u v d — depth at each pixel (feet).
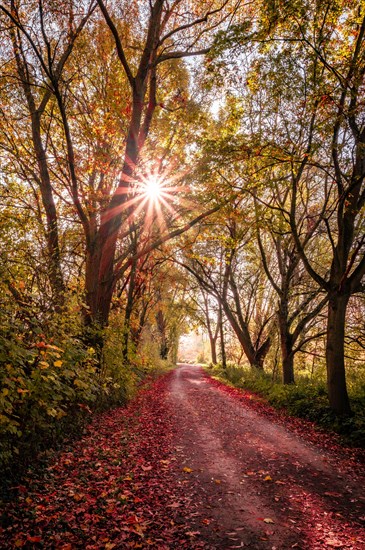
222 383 85.10
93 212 50.70
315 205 63.36
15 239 31.37
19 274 27.14
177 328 170.19
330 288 37.91
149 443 28.68
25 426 18.84
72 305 29.84
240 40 32.22
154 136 61.00
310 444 30.48
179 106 54.80
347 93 32.40
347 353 63.52
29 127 51.90
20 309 20.08
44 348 19.72
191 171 48.34
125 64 44.80
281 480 21.58
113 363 42.34
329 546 14.15
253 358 84.43
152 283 101.19
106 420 33.78
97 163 48.39
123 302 71.36
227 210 50.19
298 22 31.83
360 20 34.47
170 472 22.38
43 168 48.14
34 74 45.73
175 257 89.20
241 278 94.07
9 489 16.02
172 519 16.12
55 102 50.60
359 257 51.88
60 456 21.90
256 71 34.94
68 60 48.21
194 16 50.62
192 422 38.60
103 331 39.14
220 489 19.97
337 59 36.40
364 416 34.53
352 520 16.49
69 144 41.16
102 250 46.44
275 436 33.09
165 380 93.09
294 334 59.57
